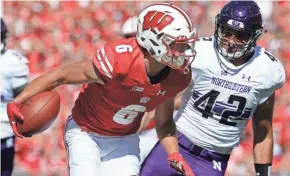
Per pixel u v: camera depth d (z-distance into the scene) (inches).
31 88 503.2
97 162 525.0
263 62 550.9
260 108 570.3
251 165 877.2
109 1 1024.2
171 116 538.0
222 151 575.5
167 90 498.6
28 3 1029.2
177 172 546.3
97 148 531.8
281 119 894.4
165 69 491.5
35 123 508.1
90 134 531.5
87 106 525.3
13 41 1007.6
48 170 899.4
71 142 532.7
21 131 508.7
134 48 486.6
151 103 508.1
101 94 506.9
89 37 1013.8
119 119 518.6
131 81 485.7
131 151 540.7
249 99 553.0
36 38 1010.1
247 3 540.7
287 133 887.7
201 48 550.9
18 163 897.5
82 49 1007.6
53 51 1002.7
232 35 535.2
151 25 477.4
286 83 914.7
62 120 920.9
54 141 912.9
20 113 502.6
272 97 566.6
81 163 518.0
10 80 692.7
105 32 1015.0
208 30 972.6
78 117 532.7
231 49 537.0
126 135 539.2
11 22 1013.2
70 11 1028.5
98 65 482.0
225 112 557.0
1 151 697.6
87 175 512.4
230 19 531.2
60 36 1012.5
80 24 1019.3
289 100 903.7
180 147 574.9
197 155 573.3
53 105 514.0
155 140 668.7
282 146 884.6
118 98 498.3
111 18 1018.1
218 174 576.1
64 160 907.4
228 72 546.6
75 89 931.3
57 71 501.0
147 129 714.8
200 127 566.3
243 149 884.0
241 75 546.9
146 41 479.2
